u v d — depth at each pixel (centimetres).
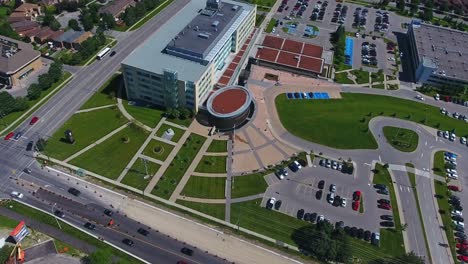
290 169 19425
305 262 15812
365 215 17638
